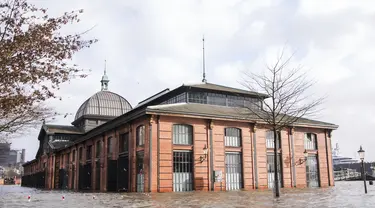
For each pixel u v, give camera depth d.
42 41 8.38
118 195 27.77
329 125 42.66
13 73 8.34
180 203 18.53
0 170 151.38
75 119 69.69
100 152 44.09
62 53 8.72
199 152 33.09
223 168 34.12
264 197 22.05
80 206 18.05
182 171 32.22
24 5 8.48
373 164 75.31
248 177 35.72
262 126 34.50
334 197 20.75
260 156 36.84
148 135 31.36
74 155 56.16
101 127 44.06
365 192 23.58
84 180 48.34
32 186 82.56
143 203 18.95
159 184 30.62
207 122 34.16
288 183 38.41
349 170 73.38
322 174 41.34
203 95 38.44
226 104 39.41
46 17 8.66
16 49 8.20
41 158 75.94
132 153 34.34
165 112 31.62
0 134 19.47
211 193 28.05
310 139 41.91
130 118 34.19
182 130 33.09
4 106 8.92
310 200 18.88
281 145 38.88
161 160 31.09
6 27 8.36
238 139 36.22
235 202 18.50
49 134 66.19
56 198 26.08
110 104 65.81
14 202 22.19
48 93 9.45
